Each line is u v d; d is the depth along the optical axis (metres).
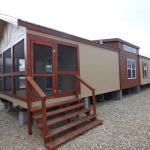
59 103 5.06
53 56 5.27
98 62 7.68
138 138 3.93
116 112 6.53
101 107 7.57
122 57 10.24
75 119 5.11
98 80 7.59
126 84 10.66
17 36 5.38
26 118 5.31
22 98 5.04
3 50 7.36
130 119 5.50
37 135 4.38
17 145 3.84
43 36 5.01
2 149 3.67
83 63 6.64
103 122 5.23
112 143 3.72
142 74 14.15
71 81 6.21
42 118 3.89
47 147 3.60
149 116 5.80
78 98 5.92
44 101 3.78
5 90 7.28
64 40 5.74
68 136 4.02
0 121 5.85
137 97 10.57
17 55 5.78
